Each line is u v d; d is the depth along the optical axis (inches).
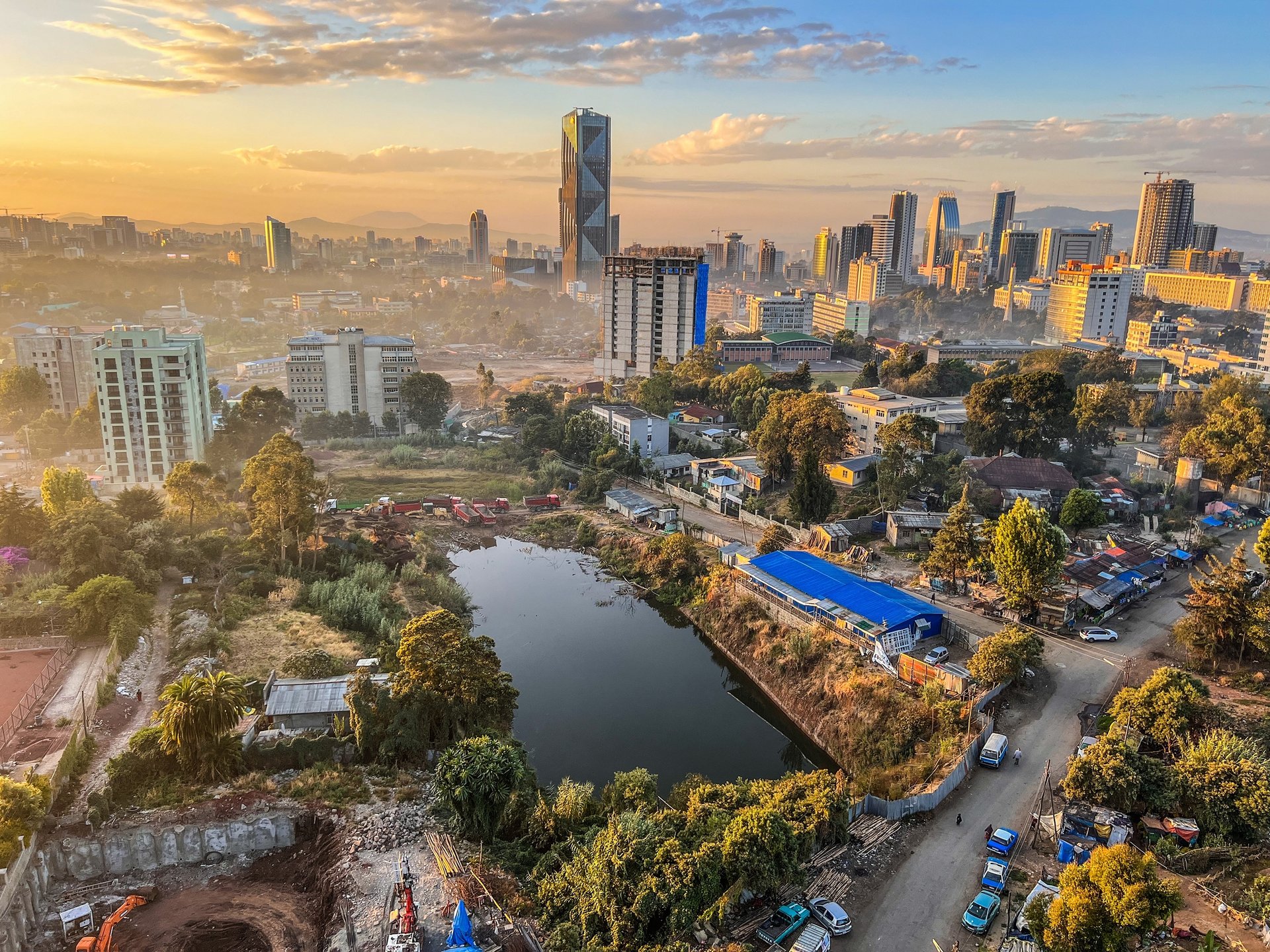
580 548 7229.3
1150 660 4347.9
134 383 7682.1
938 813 3235.7
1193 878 2741.1
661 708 4618.6
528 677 4943.4
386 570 6195.9
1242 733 3444.9
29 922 2728.8
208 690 3336.6
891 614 4601.4
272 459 6186.0
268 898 2906.0
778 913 2650.1
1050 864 2901.1
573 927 2539.4
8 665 4042.8
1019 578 4645.7
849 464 7421.3
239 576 5516.7
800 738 4379.9
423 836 3083.2
